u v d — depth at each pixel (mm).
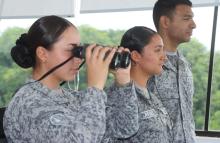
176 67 2076
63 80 1286
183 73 2074
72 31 1263
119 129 1506
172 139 1801
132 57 1700
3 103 3703
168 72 2012
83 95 1228
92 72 1231
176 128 1946
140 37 1710
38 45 1246
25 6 3639
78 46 1260
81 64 1277
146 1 3318
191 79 2123
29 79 1277
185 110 2010
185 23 2188
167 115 1755
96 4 3465
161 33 2223
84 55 1249
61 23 1257
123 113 1495
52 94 1244
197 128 3477
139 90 1689
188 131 1988
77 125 1137
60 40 1236
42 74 1263
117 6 3408
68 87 1380
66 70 1257
